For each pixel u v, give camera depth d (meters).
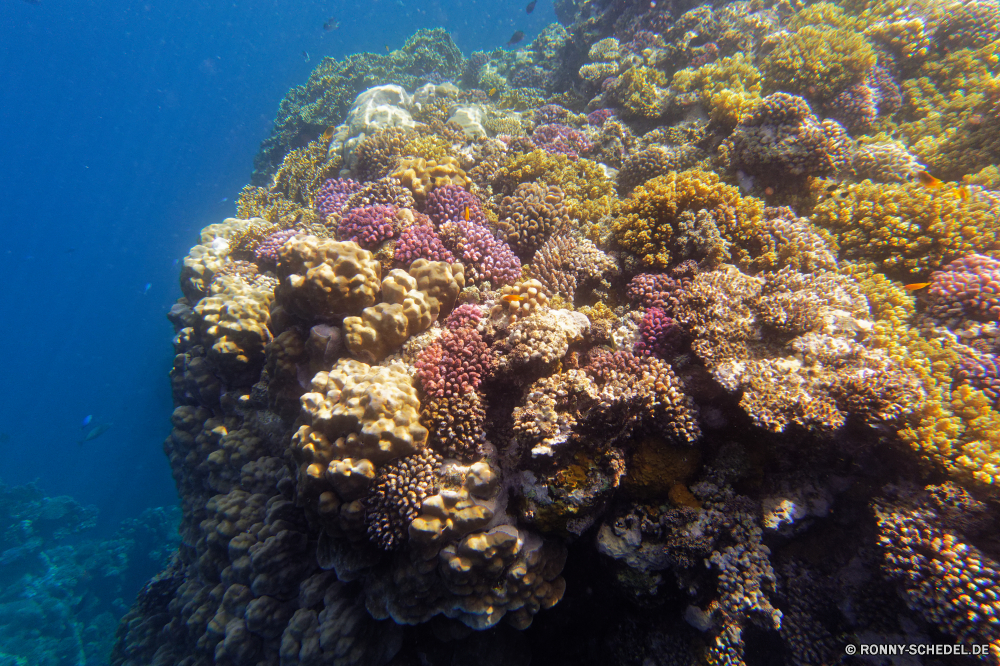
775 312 1.10
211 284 1.68
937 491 0.91
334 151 2.37
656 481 1.04
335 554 1.08
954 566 0.84
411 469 1.00
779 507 1.00
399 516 0.99
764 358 1.08
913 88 1.78
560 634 1.19
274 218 2.19
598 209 1.59
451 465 1.04
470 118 2.36
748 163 1.57
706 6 2.32
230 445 1.51
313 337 1.21
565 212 1.56
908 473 0.96
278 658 1.31
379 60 3.98
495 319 1.16
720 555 0.98
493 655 1.12
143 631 1.89
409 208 1.58
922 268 1.25
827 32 1.89
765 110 1.54
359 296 1.21
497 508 1.02
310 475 0.98
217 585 1.53
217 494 1.60
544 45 3.67
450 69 4.12
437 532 0.96
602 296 1.37
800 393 0.97
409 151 1.96
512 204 1.59
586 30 2.91
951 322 1.13
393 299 1.21
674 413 1.03
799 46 1.87
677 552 1.00
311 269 1.17
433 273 1.26
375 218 1.44
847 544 1.00
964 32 1.83
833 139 1.54
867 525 0.98
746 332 1.09
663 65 2.31
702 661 0.98
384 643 1.14
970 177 1.44
